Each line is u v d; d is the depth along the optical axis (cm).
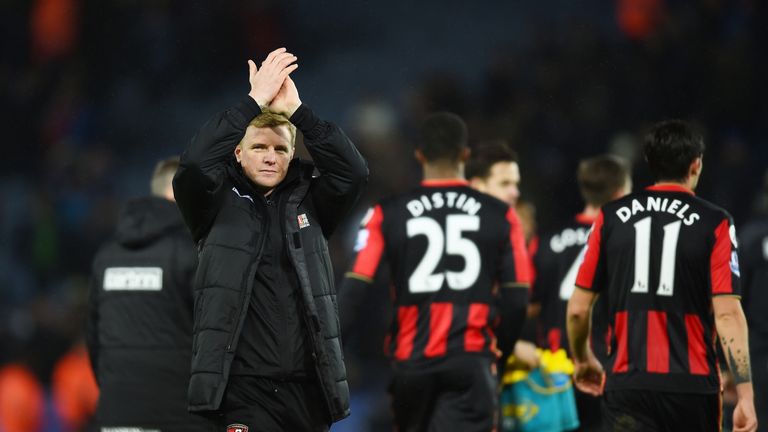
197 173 1311
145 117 5341
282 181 1405
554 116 4691
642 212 1631
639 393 1591
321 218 1434
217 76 5412
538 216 4309
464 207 1948
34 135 5288
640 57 4806
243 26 5412
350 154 1388
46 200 4766
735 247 1590
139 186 5106
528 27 5509
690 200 1619
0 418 3219
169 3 5450
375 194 4425
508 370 2172
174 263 1878
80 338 3494
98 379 1939
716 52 4772
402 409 1959
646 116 4678
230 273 1335
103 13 5450
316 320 1338
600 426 2181
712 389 1581
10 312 4266
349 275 1953
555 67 4838
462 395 1914
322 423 1376
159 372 1867
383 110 4981
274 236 1373
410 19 5619
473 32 5538
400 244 1950
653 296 1600
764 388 2309
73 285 4297
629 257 1622
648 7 4891
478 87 5350
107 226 4603
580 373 1741
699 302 1594
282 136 1382
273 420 1347
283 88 1385
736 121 4634
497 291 1958
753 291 2291
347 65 5441
